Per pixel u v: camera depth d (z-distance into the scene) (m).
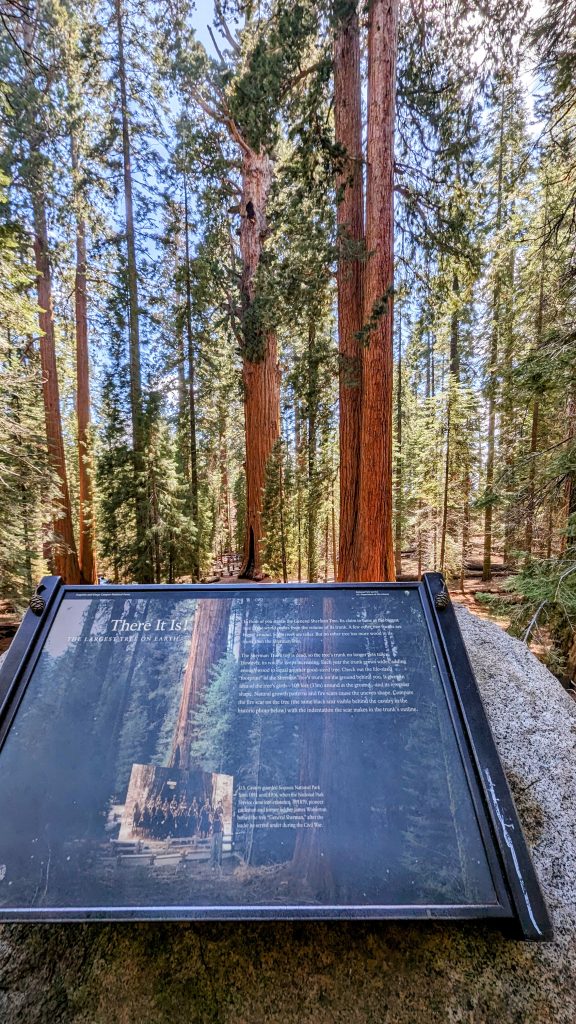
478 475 12.82
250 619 1.88
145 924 1.49
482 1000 1.34
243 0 6.91
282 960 1.41
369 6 5.30
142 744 1.56
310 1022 1.30
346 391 6.94
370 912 1.26
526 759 2.05
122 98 13.19
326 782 1.48
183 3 10.73
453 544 12.84
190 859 1.35
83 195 12.73
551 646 5.81
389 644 1.82
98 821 1.41
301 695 1.68
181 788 1.47
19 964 1.41
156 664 1.75
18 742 1.57
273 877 1.32
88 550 14.11
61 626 1.85
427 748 1.55
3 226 6.99
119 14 12.69
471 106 6.49
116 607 1.91
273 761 1.53
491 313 11.64
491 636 2.91
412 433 17.67
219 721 1.61
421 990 1.36
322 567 14.68
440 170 7.11
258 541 13.21
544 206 7.43
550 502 5.78
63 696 1.67
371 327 5.97
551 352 4.87
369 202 6.00
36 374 8.32
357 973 1.38
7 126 10.69
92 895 1.29
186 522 12.57
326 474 10.78
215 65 10.02
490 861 1.35
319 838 1.38
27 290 12.07
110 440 13.16
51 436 12.62
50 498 9.76
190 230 14.92
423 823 1.41
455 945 1.44
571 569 4.53
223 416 20.88
